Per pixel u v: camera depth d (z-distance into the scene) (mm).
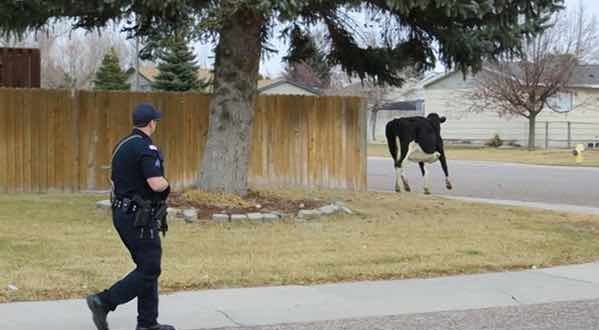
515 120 48844
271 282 8867
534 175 27500
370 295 8398
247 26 13359
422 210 15180
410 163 33750
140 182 6418
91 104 16719
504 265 10109
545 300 8320
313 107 18203
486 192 21047
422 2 11977
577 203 18531
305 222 12898
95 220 12578
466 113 49938
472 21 13727
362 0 12945
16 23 12852
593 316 7602
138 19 12891
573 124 48469
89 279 8516
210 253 10141
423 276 9469
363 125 18562
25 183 16438
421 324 7227
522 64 41719
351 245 10969
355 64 16375
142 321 6562
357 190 18516
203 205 13148
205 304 7844
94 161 16797
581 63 47094
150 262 6430
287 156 18062
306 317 7422
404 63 15906
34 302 7711
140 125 6555
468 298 8352
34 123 16438
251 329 6973
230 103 13633
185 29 11836
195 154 17391
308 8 13742
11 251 9891
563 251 11227
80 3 12227
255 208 13305
